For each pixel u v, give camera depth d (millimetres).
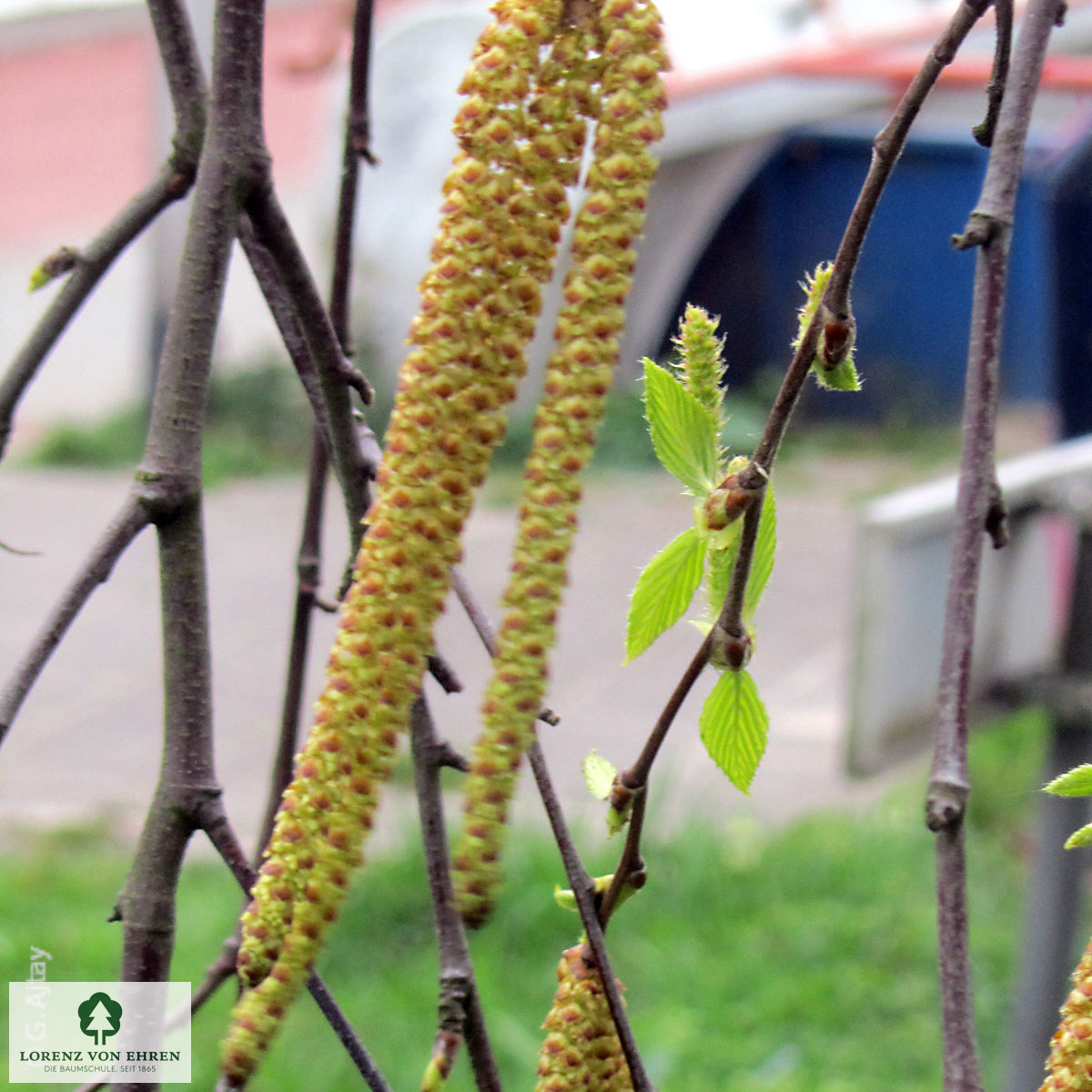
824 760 2193
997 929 1594
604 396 356
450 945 401
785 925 1612
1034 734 2055
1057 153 1385
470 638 2723
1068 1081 380
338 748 360
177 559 395
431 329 361
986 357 383
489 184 361
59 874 1787
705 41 3359
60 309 469
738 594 387
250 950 361
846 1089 1308
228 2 397
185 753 394
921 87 368
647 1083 392
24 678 387
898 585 898
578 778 2090
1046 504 976
